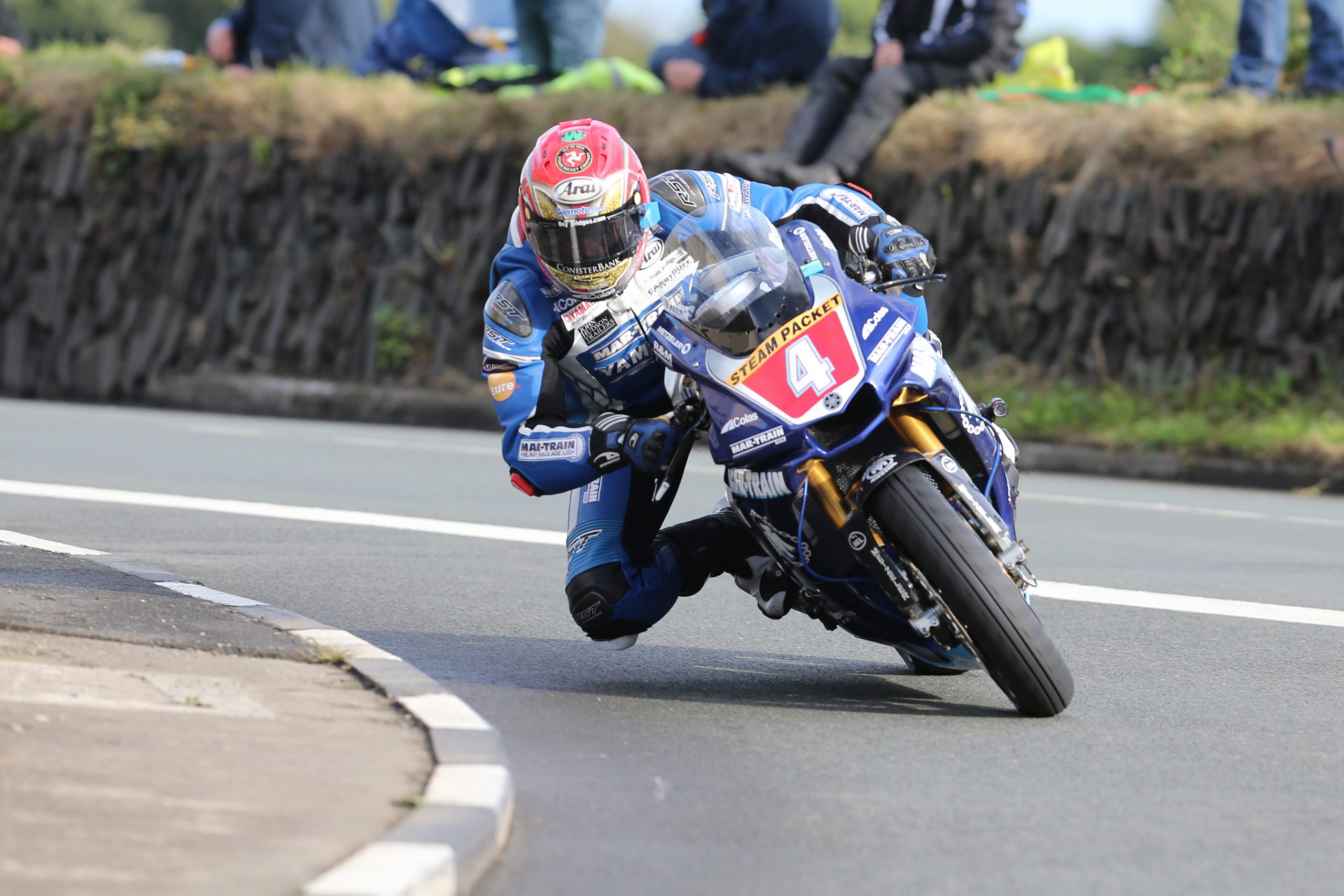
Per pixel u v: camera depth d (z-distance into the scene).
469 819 10.99
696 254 16.69
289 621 18.06
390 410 60.78
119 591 19.59
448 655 18.95
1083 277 52.44
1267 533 32.53
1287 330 50.06
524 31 67.12
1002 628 15.56
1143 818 12.79
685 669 18.81
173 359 66.50
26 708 13.27
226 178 66.31
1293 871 11.51
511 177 62.34
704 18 63.22
